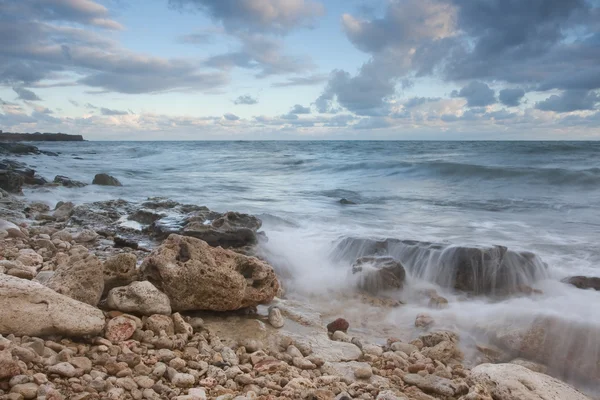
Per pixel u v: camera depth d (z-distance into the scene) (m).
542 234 11.79
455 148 58.94
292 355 4.90
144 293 5.05
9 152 42.59
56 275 5.03
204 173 30.59
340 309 6.94
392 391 4.31
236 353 4.75
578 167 28.27
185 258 5.75
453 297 7.63
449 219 13.82
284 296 7.35
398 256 8.73
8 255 7.00
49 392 3.12
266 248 9.09
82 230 9.58
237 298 5.57
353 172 29.19
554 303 6.82
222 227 9.56
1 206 12.46
